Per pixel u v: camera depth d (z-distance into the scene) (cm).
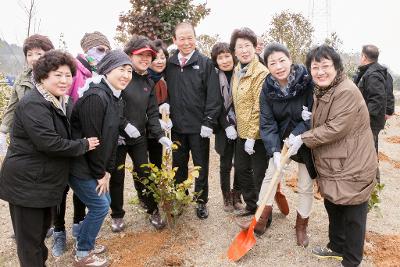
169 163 410
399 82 2528
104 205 330
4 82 643
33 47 350
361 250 321
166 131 424
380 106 530
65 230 397
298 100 349
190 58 406
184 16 662
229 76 430
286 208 434
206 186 437
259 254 372
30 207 280
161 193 385
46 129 270
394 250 374
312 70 311
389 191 558
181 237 400
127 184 549
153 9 643
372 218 454
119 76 315
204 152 427
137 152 395
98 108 301
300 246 382
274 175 353
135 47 367
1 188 282
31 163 276
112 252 373
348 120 300
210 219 442
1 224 441
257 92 386
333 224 353
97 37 408
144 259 361
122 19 659
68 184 333
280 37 1194
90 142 298
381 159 718
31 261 294
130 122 378
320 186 328
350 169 305
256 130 389
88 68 400
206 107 411
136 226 425
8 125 374
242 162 423
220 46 417
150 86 393
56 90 279
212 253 374
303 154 349
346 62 1148
